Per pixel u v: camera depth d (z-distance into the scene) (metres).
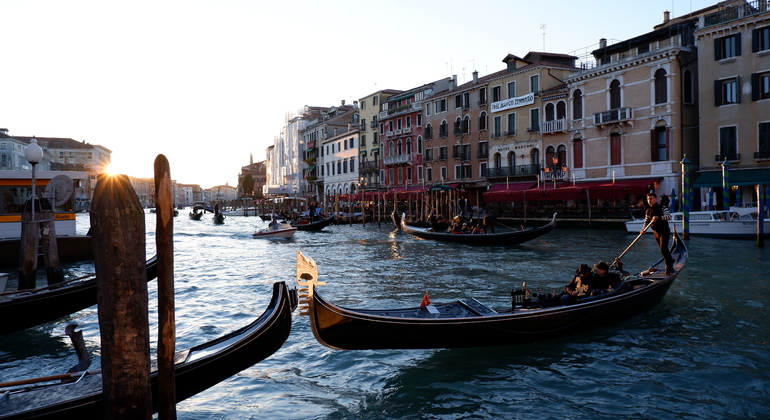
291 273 15.97
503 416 5.61
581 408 5.75
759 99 25.53
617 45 31.97
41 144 89.50
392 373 6.82
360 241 27.12
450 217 35.72
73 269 16.89
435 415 5.67
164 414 3.85
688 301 10.41
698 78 27.70
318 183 69.50
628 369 6.82
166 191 3.75
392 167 53.09
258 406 5.96
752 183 24.75
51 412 4.28
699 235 22.33
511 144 39.03
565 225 31.03
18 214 17.58
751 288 11.63
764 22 25.22
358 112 64.00
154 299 12.00
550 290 12.10
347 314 6.04
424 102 47.94
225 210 107.62
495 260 17.62
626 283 8.57
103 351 3.60
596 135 32.62
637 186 28.17
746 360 7.08
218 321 9.72
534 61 40.16
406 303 10.95
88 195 90.00
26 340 8.72
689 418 5.48
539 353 7.43
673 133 28.53
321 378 6.75
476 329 6.82
